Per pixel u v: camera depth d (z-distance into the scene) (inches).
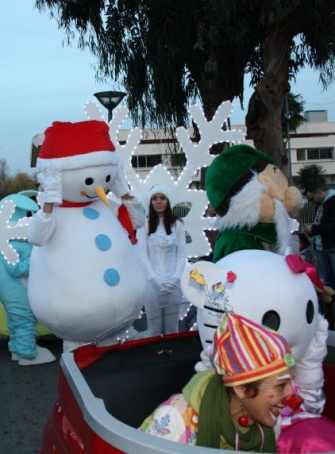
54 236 184.7
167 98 425.7
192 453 69.1
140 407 118.3
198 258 268.7
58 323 184.4
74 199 187.8
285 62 318.0
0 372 247.0
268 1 292.2
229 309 114.3
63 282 180.5
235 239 149.5
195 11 343.0
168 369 122.0
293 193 153.6
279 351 76.7
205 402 80.7
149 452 71.2
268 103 318.7
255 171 153.9
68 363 107.5
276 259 121.3
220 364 78.7
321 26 331.0
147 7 373.4
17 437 181.2
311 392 120.6
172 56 379.2
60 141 179.0
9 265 241.6
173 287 217.3
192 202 257.3
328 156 1894.7
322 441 97.0
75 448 91.0
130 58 413.4
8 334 270.5
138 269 195.8
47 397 215.6
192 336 135.6
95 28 401.7
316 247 316.8
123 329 139.3
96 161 178.9
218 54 372.5
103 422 79.4
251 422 80.4
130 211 196.4
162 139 492.7
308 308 117.0
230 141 261.9
